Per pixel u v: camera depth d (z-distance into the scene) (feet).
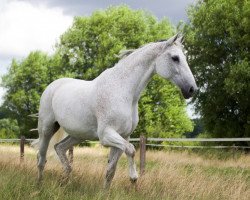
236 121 103.71
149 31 159.02
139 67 20.56
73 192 20.85
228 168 47.14
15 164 29.78
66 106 22.36
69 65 164.76
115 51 146.92
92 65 161.48
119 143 19.61
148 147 108.88
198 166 43.55
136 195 20.79
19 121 193.57
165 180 23.75
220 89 99.91
